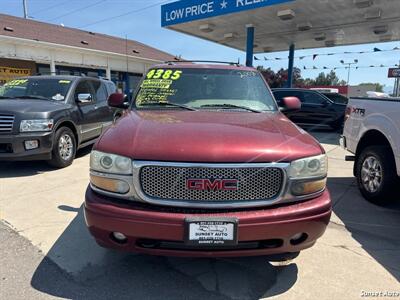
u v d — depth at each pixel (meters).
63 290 2.66
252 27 13.48
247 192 2.46
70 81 7.26
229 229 2.38
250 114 3.48
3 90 7.14
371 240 3.63
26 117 5.71
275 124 3.10
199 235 2.37
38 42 17.06
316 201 2.63
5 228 3.75
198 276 2.89
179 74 4.14
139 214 2.41
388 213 4.43
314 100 13.40
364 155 4.95
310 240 2.62
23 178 5.74
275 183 2.51
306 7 11.28
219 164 2.42
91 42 22.47
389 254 3.33
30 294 2.60
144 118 3.16
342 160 7.91
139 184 2.46
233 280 2.84
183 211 2.43
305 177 2.58
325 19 12.71
